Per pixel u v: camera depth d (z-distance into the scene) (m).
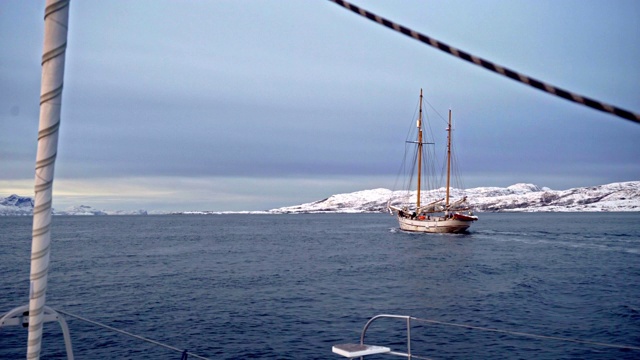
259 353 27.75
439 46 3.07
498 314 37.56
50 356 26.67
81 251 95.31
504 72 2.88
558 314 37.34
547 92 2.75
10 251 94.38
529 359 26.31
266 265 71.06
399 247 101.44
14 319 5.82
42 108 3.29
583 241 113.06
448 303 42.06
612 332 31.89
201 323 34.56
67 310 39.09
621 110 2.55
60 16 3.25
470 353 27.39
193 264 72.56
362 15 3.26
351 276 58.94
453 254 86.12
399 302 42.56
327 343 29.53
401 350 28.12
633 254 83.62
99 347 28.42
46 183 3.37
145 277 58.16
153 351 27.89
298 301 42.84
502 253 87.12
